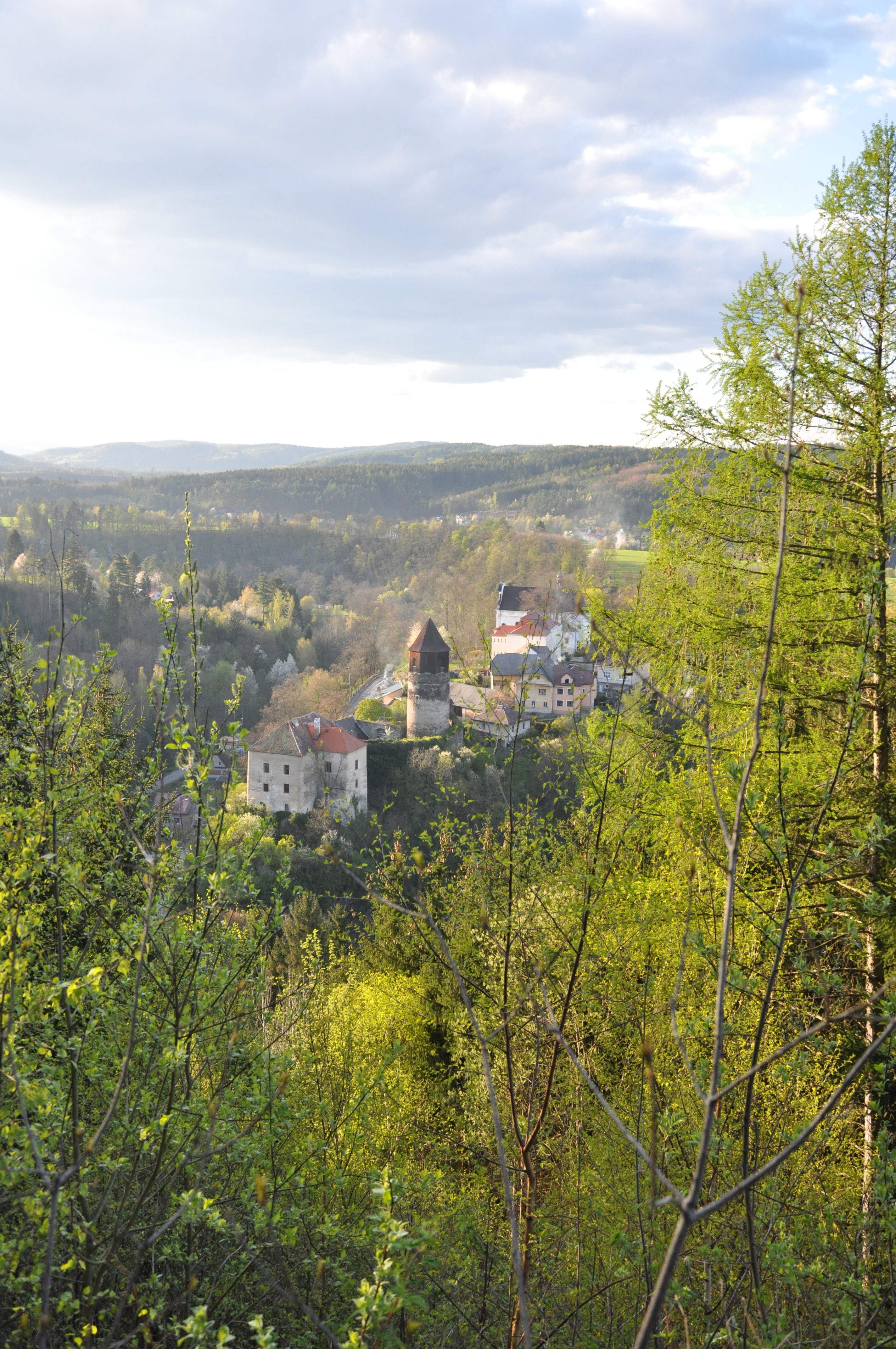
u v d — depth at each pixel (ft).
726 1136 14.07
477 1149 19.17
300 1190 13.94
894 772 22.09
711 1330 10.25
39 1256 9.66
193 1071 13.69
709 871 19.65
